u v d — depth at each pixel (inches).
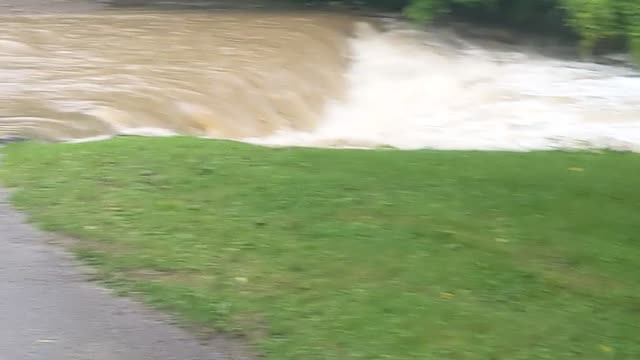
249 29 813.2
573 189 301.7
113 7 1015.6
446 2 940.6
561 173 327.6
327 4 1074.1
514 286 213.8
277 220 254.5
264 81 595.8
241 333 186.4
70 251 229.3
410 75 773.3
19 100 490.3
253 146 350.6
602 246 245.1
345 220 256.8
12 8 991.6
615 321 197.2
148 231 243.8
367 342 181.2
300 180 294.5
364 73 751.1
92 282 210.5
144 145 338.6
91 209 262.2
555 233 253.3
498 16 999.0
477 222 259.8
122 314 194.2
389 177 306.3
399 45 856.9
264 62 644.7
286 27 832.3
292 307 197.5
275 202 270.5
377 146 498.3
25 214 258.7
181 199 272.4
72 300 200.4
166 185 286.2
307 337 183.5
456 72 790.5
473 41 938.1
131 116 475.8
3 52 658.8
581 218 268.5
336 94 663.8
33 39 729.0
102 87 537.3
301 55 693.9
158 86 545.0
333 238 240.7
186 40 736.3
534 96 712.4
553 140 560.4
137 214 257.8
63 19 879.7
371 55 803.4
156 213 258.4
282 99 579.5
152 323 190.4
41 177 295.9
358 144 514.0
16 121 436.1
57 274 214.5
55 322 189.6
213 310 195.6
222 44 717.9
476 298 205.3
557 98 705.0
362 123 616.7
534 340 184.7
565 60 871.1
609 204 285.3
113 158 317.7
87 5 1031.6
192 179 292.2
